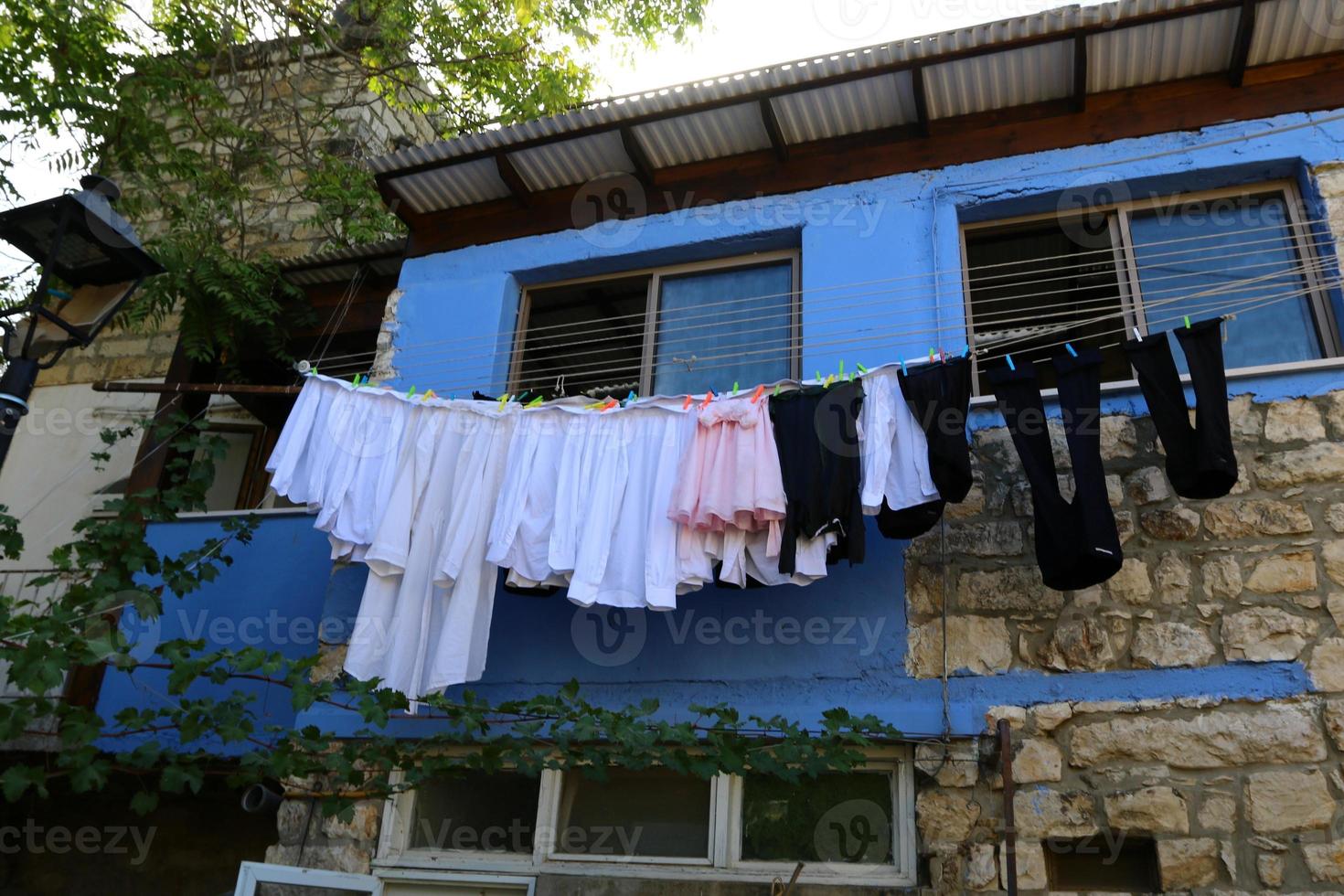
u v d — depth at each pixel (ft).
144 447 27.30
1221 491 14.42
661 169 22.52
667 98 20.63
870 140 20.99
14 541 18.44
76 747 13.20
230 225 36.06
